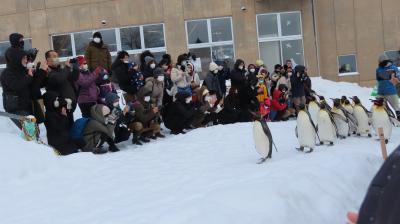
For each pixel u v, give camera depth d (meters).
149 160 9.27
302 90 14.60
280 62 22.39
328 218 5.95
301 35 22.39
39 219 6.03
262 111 13.77
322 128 9.76
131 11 21.97
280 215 5.43
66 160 8.84
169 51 21.95
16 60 9.56
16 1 22.16
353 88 21.41
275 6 22.09
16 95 9.70
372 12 23.30
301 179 6.50
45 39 22.17
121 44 22.12
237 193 5.82
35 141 9.27
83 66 10.78
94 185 7.55
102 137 10.28
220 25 22.08
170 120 12.35
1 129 10.97
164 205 5.98
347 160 7.63
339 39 23.28
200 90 13.20
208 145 10.44
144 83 11.85
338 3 23.22
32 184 7.70
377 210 2.15
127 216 5.68
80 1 22.06
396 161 2.23
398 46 23.41
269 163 8.03
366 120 10.77
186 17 21.86
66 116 9.97
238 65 13.63
